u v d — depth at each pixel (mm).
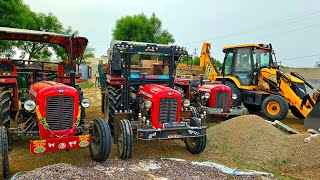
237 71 11180
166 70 7191
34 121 5348
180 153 6453
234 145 6625
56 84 5406
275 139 6566
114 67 6398
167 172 5039
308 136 6559
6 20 13555
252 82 10703
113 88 7355
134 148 6684
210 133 7473
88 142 5141
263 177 5086
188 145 6562
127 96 6547
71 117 5273
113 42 7402
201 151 6238
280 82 9922
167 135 5676
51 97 5078
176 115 6039
